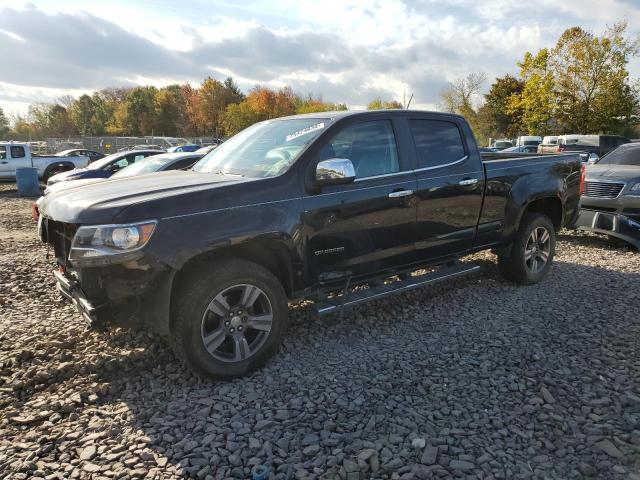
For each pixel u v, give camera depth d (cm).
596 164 946
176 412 315
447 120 496
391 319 474
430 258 477
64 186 412
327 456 271
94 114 9369
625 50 3197
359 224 411
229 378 354
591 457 271
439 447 279
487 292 551
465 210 492
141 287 319
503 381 352
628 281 591
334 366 378
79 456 272
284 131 442
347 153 415
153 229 318
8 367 371
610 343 414
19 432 295
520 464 265
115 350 401
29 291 559
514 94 3947
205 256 351
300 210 375
